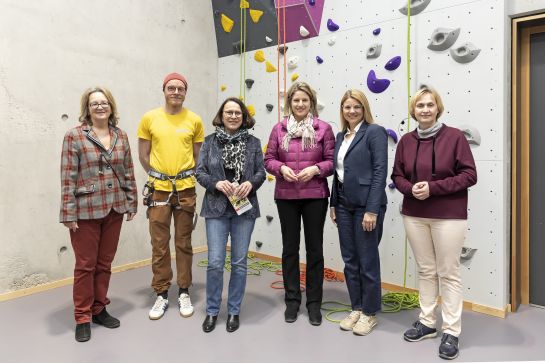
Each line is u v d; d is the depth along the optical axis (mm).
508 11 2508
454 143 1979
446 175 1972
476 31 2533
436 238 2016
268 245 3908
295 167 2359
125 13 3479
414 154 2086
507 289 2596
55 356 2014
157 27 3738
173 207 2664
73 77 3139
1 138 2764
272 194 3854
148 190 2609
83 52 3193
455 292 2018
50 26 2986
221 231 2322
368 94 3059
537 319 2475
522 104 2674
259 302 2770
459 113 2625
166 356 2010
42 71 2955
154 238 2613
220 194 2270
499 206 2500
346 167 2205
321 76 3355
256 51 3887
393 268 3004
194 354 2029
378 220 2191
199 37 4137
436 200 1983
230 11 4078
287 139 2389
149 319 2482
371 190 2125
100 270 2348
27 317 2516
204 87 4203
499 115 2469
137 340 2191
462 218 1963
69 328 2352
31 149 2922
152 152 2643
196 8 4098
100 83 3314
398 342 2154
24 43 2850
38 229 2980
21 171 2875
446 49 2664
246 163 2324
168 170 2590
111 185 2260
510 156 2592
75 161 2152
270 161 2412
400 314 2547
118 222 2348
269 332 2283
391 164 2969
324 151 2391
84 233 2186
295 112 2393
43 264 3016
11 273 2838
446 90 2674
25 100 2871
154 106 3736
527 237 2721
